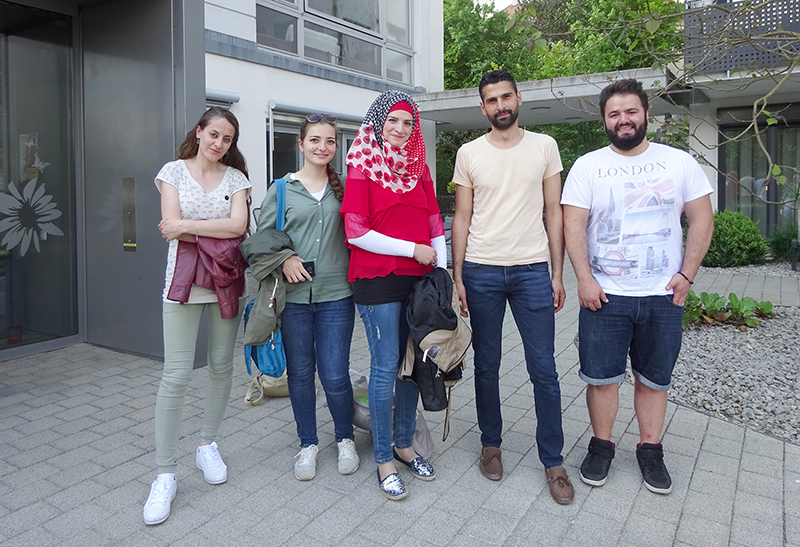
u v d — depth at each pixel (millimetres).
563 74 17656
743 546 2465
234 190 2912
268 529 2621
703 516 2695
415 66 12023
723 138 12312
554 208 2924
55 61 5285
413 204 2756
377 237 2656
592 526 2625
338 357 3041
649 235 2746
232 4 7906
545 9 4473
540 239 2881
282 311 2955
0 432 3668
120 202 5219
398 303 2801
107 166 5277
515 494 2906
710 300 6465
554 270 2939
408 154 2740
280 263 2773
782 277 9672
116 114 5129
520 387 4484
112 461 3283
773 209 12195
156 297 5078
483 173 2852
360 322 6840
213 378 2994
